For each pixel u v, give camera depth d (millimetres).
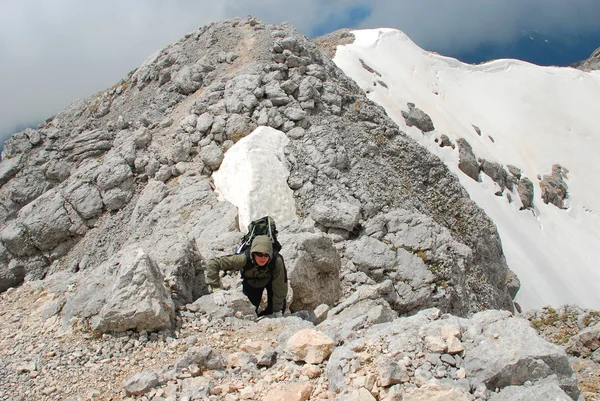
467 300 17047
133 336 8211
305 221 16922
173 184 18859
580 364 9047
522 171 53781
